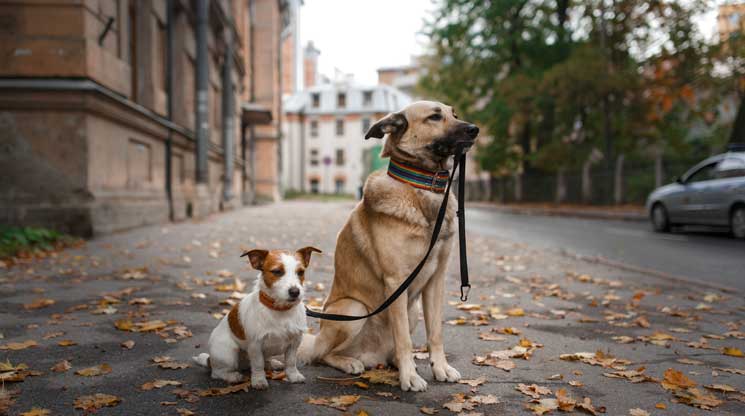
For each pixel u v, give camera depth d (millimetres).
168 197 15539
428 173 3350
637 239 12656
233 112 26375
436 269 3492
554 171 31047
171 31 16031
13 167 9898
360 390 3266
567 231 15148
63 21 9742
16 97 9711
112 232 11195
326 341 3588
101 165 10844
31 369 3561
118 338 4281
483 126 32531
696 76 22172
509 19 30422
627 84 22469
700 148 27625
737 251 10188
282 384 3334
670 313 5461
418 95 37719
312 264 8336
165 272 7309
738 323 5105
